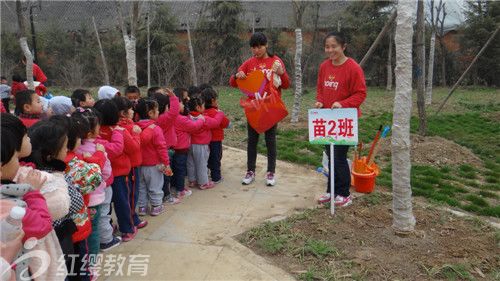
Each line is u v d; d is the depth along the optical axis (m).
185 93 5.35
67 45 23.08
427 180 6.14
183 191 5.12
